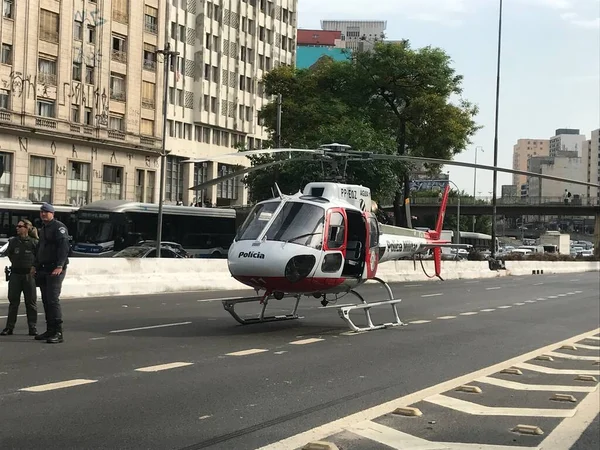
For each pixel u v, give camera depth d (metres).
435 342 13.43
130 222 37.78
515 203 82.56
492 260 50.38
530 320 18.52
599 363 11.69
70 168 55.22
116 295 22.66
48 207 11.56
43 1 52.88
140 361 10.13
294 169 41.12
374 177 40.47
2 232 36.47
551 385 9.64
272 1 83.12
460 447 6.41
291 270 13.39
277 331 14.22
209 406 7.58
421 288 31.36
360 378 9.51
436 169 50.69
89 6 56.44
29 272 12.29
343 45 144.50
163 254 35.00
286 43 86.12
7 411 7.05
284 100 48.59
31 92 51.97
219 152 76.00
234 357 10.79
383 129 46.44
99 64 57.38
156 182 63.81
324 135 41.03
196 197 72.38
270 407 7.64
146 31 62.12
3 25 50.19
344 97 48.03
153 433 6.46
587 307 23.33
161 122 63.88
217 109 74.88
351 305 14.75
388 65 46.94
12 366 9.41
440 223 21.11
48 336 11.63
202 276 26.44
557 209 81.12
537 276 51.31
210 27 73.88
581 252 110.06
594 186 16.47
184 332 13.62
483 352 12.38
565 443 6.71
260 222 14.00
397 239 17.83
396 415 7.53
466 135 50.16
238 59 77.81
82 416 6.96
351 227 15.14
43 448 5.93
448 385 9.18
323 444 6.23
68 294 21.23
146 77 62.31
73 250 37.16
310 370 9.95
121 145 59.09
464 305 22.61
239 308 18.66
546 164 181.00
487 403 8.34
